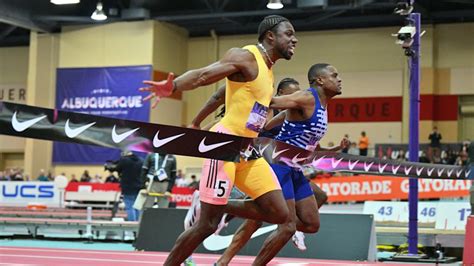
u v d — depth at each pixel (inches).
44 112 262.7
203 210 316.8
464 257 482.0
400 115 1780.3
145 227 697.0
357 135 1817.2
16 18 1801.2
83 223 995.3
